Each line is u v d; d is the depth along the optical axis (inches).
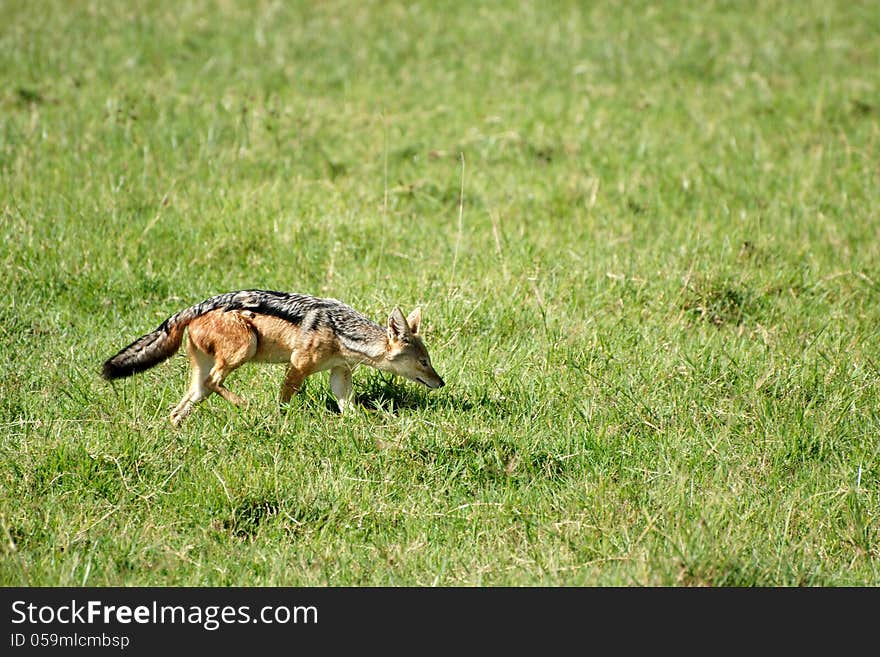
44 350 613.6
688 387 592.1
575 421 557.9
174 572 443.8
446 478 511.5
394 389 595.5
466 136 1029.2
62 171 868.6
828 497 503.8
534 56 1273.4
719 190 917.8
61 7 1353.3
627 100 1147.9
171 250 746.2
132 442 512.4
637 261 756.0
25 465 496.1
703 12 1430.9
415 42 1306.6
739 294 708.7
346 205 840.9
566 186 906.1
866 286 743.1
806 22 1402.6
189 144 946.7
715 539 455.5
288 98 1113.4
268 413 549.3
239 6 1398.9
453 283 699.4
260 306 558.3
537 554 461.1
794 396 584.7
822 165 962.7
